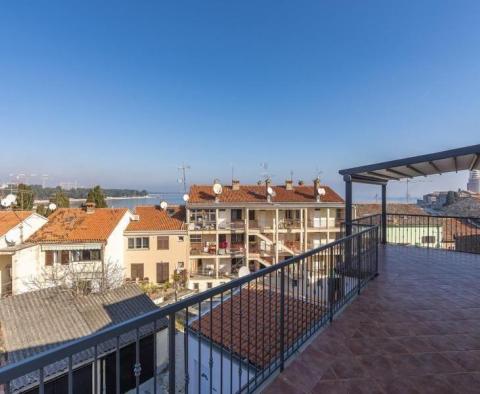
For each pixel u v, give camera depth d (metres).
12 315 9.73
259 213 23.61
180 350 8.64
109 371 8.12
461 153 6.00
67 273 16.02
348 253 5.04
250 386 2.83
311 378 2.98
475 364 3.23
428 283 5.97
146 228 21.19
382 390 2.81
